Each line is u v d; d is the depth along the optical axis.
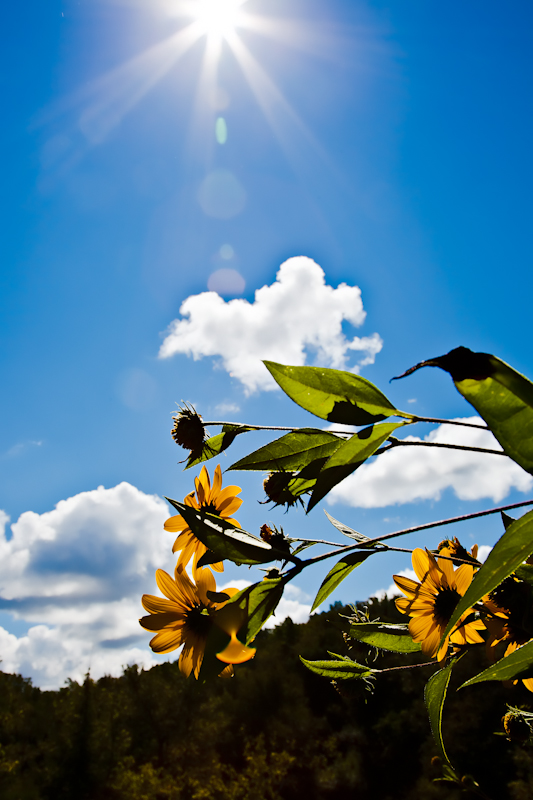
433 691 0.53
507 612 0.55
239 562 0.50
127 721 16.06
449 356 0.38
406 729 12.73
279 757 14.67
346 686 0.79
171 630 0.54
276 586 0.48
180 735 16.08
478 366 0.38
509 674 0.45
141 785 13.41
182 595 0.55
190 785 14.19
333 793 13.62
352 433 0.54
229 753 16.47
